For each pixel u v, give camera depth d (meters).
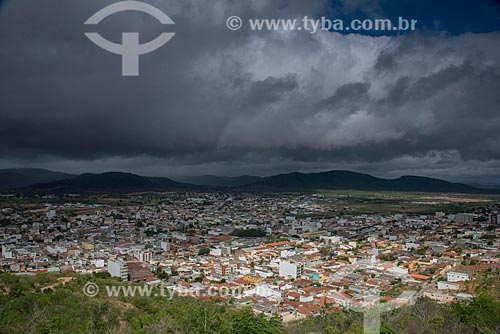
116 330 60.69
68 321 62.09
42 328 57.56
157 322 60.53
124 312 70.19
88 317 65.19
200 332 55.84
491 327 52.34
